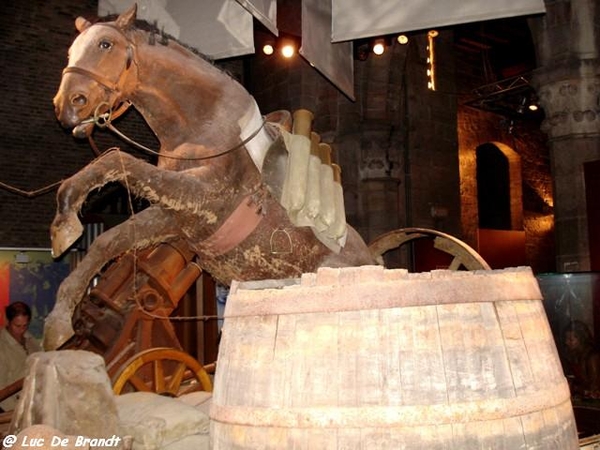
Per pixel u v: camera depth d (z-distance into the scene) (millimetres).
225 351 1881
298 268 3705
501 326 1703
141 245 3771
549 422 1698
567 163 7730
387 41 9039
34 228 11000
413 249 12039
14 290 10359
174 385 4309
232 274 3738
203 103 3564
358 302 1653
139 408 3396
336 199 3863
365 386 1590
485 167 17016
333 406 1590
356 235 4195
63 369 2869
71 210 3221
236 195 3482
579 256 7570
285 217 3613
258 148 3592
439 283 1664
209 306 6113
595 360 6066
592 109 7645
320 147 4066
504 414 1608
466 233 14750
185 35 5020
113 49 3463
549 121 7906
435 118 13062
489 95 14359
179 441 3240
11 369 5223
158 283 4715
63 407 2822
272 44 9258
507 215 16844
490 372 1634
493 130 16016
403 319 1639
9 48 11062
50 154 11258
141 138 12008
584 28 7691
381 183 10883
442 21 4586
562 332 6324
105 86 3469
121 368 4059
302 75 11133
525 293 1806
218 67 3734
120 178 3277
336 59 5375
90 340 4766
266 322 1762
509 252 15383
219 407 1810
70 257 10664
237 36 4957
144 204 8234
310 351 1662
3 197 10812
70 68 3453
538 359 1754
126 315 4652
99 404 2898
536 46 8070
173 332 4828
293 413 1620
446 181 12992
